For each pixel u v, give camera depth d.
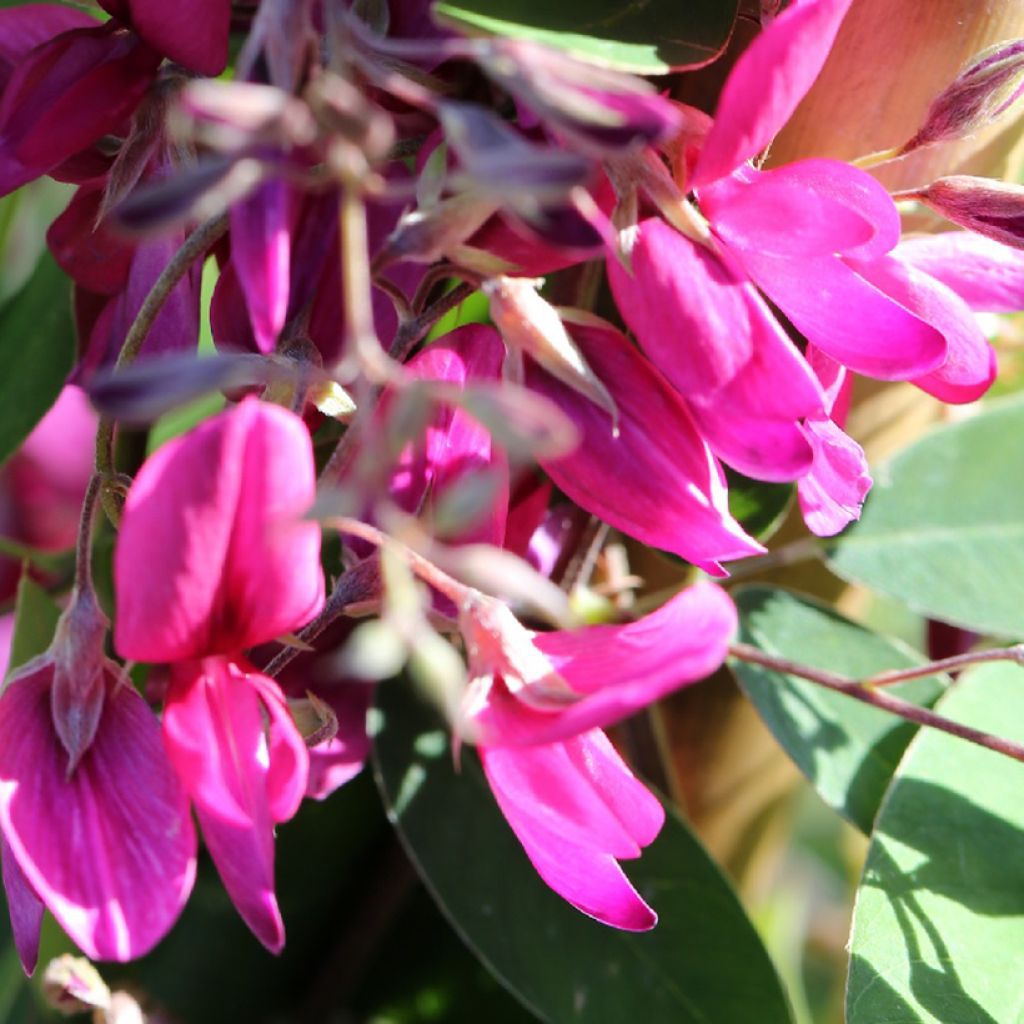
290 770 0.11
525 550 0.14
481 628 0.11
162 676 0.13
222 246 0.13
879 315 0.12
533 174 0.10
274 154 0.10
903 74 0.13
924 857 0.13
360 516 0.12
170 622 0.11
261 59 0.10
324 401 0.12
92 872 0.11
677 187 0.12
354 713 0.14
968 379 0.12
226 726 0.11
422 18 0.12
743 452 0.11
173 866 0.11
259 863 0.11
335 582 0.12
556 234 0.11
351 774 0.14
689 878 0.15
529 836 0.12
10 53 0.13
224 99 0.10
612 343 0.12
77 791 0.11
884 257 0.12
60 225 0.13
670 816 0.15
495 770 0.12
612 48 0.12
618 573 0.15
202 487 0.11
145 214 0.10
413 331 0.12
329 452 0.14
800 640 0.15
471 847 0.15
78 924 0.11
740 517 0.14
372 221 0.12
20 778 0.11
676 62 0.12
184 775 0.11
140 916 0.11
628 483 0.12
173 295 0.13
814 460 0.12
